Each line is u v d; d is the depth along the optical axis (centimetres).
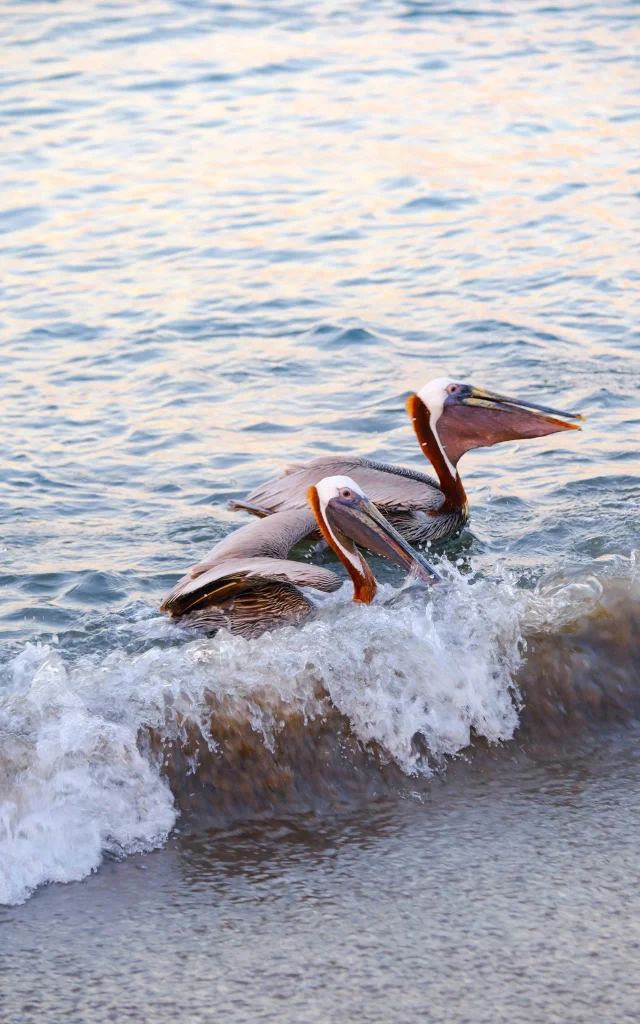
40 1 2739
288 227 1477
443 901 461
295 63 2241
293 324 1190
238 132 1855
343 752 547
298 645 580
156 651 584
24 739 509
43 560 744
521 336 1144
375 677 568
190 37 2431
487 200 1554
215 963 428
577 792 537
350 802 529
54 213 1537
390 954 432
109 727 520
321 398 1030
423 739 561
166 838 500
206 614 676
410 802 530
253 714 544
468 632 601
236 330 1177
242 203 1562
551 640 608
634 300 1227
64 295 1277
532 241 1409
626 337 1137
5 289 1294
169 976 422
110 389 1043
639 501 821
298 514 753
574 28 2455
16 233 1470
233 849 495
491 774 551
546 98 1995
